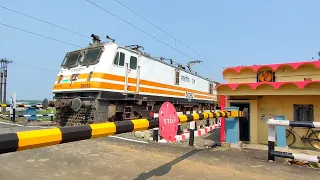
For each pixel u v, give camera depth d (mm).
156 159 5680
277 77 8359
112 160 5516
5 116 18297
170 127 4340
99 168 4914
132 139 8336
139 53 12508
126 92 11414
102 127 3090
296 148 7695
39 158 5586
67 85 11016
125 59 11523
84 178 4320
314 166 5543
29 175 4434
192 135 8086
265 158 6168
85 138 2875
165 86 14852
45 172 4617
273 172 4949
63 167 4949
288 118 8180
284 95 7988
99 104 10180
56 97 11695
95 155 5938
